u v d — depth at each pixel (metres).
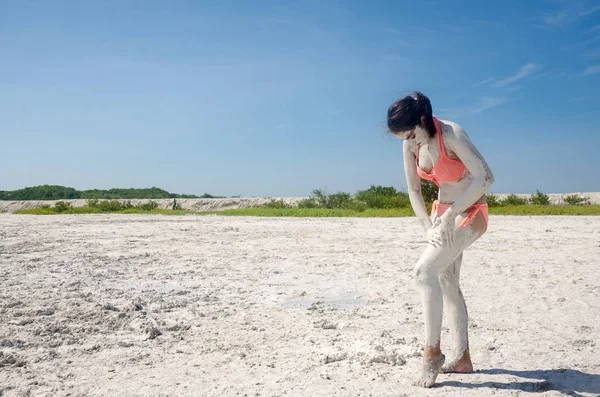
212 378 3.56
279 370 3.71
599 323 4.97
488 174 3.23
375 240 13.73
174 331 4.88
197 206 51.94
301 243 13.06
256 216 30.12
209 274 8.25
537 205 31.44
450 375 3.58
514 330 4.75
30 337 4.58
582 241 12.44
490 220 21.27
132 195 74.38
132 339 4.58
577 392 3.23
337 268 8.82
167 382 3.48
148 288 7.03
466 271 8.20
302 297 6.47
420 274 3.35
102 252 11.19
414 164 3.56
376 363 3.85
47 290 6.76
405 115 3.22
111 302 6.07
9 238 14.63
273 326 5.04
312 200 40.75
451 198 3.46
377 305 5.95
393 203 34.62
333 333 4.74
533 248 11.16
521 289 6.71
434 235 3.29
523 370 3.65
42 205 56.41
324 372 3.64
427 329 3.34
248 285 7.29
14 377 3.59
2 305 5.78
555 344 4.29
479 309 5.62
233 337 4.64
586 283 7.05
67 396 3.24
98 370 3.75
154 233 16.45
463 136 3.25
